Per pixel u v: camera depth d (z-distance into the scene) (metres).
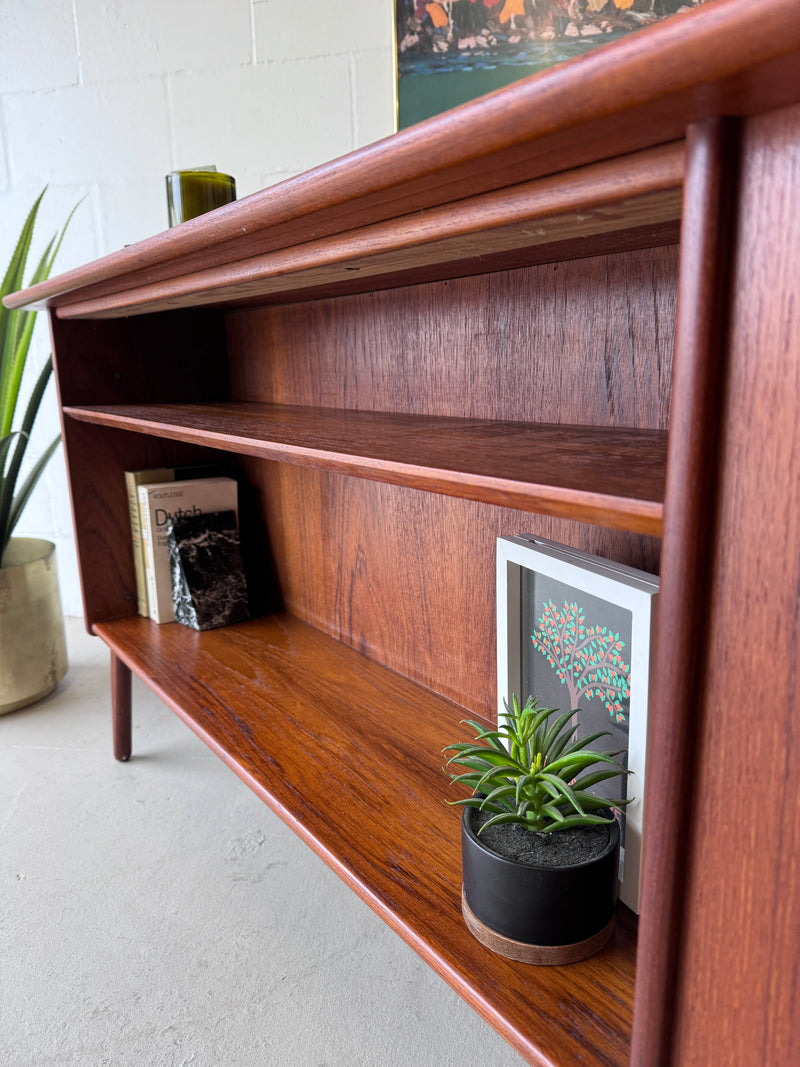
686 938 0.33
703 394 0.28
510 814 0.49
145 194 1.40
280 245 0.51
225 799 1.01
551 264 0.62
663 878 0.32
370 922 0.79
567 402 0.64
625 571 0.54
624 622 0.54
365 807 0.65
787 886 0.29
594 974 0.47
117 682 1.07
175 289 0.69
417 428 0.63
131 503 1.12
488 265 0.62
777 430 0.26
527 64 1.00
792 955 0.29
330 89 1.24
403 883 0.56
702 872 0.32
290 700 0.85
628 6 0.94
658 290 0.55
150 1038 0.66
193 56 1.30
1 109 1.41
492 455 0.45
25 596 1.25
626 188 0.31
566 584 0.58
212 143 1.34
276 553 1.13
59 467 1.59
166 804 1.00
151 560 1.08
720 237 0.27
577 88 0.26
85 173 1.42
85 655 1.51
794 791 0.28
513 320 0.67
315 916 0.80
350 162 0.36
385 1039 0.65
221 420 0.76
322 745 0.75
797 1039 0.29
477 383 0.72
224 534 1.10
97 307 0.88
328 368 0.94
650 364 0.57
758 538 0.28
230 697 0.85
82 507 1.09
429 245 0.48
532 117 0.28
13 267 1.19
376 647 0.94
